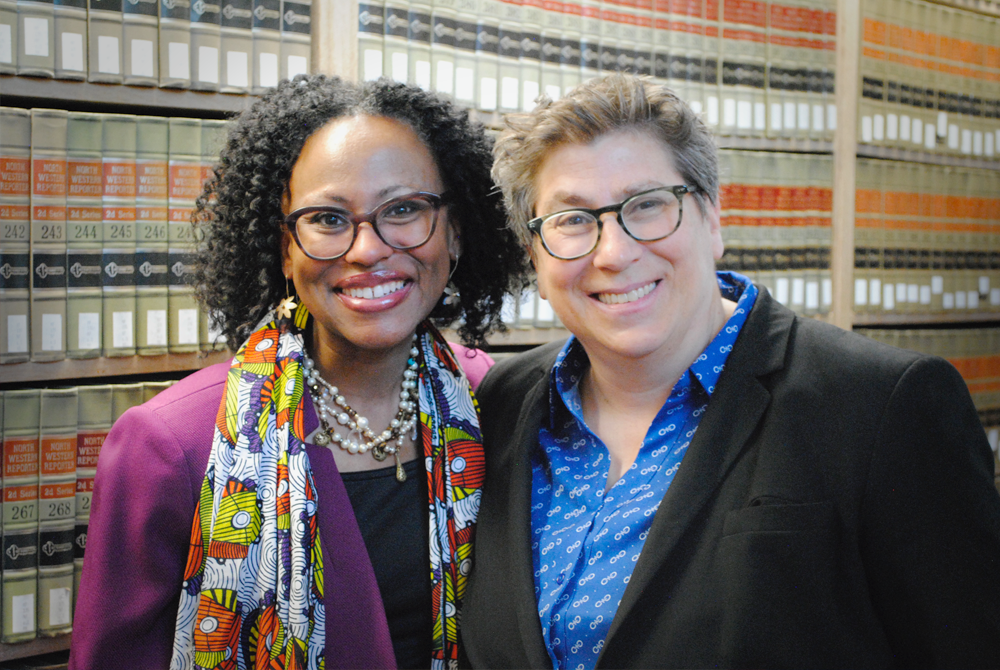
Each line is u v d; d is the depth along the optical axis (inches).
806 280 91.5
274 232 44.3
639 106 37.6
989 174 105.0
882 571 34.1
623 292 37.9
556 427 44.3
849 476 34.0
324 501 42.8
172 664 40.0
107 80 60.7
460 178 45.2
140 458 40.2
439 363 49.9
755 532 34.0
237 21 64.3
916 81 98.7
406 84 44.5
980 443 35.5
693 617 34.4
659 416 39.6
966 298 104.2
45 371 61.0
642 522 37.5
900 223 98.2
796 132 89.9
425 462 45.8
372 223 40.7
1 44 57.6
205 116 69.3
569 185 38.1
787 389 36.8
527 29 75.0
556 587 38.5
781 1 88.3
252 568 40.5
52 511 61.7
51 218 60.3
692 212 38.8
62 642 62.7
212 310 49.0
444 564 44.1
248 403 42.8
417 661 44.8
